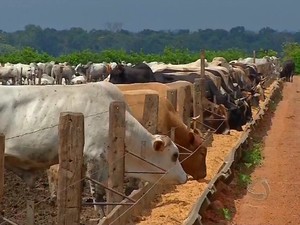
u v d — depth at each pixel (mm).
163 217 11625
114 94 11781
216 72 30000
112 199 10672
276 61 74562
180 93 17594
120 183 10680
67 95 11531
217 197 14180
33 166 11500
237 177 16828
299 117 34719
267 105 35656
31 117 11297
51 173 12055
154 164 12008
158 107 13555
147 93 14312
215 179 14430
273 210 14125
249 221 13109
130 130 11711
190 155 14578
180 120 14969
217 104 23625
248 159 19406
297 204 14766
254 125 26422
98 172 11305
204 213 12367
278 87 50625
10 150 11211
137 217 11391
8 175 14172
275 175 18094
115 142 10602
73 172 8617
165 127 14680
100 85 11750
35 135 11203
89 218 11492
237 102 25281
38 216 11547
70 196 8609
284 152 22297
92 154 11281
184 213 12055
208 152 18688
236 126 24094
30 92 11453
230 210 13797
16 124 11258
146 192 12164
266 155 21641
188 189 14000
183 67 34062
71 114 8570
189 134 14781
